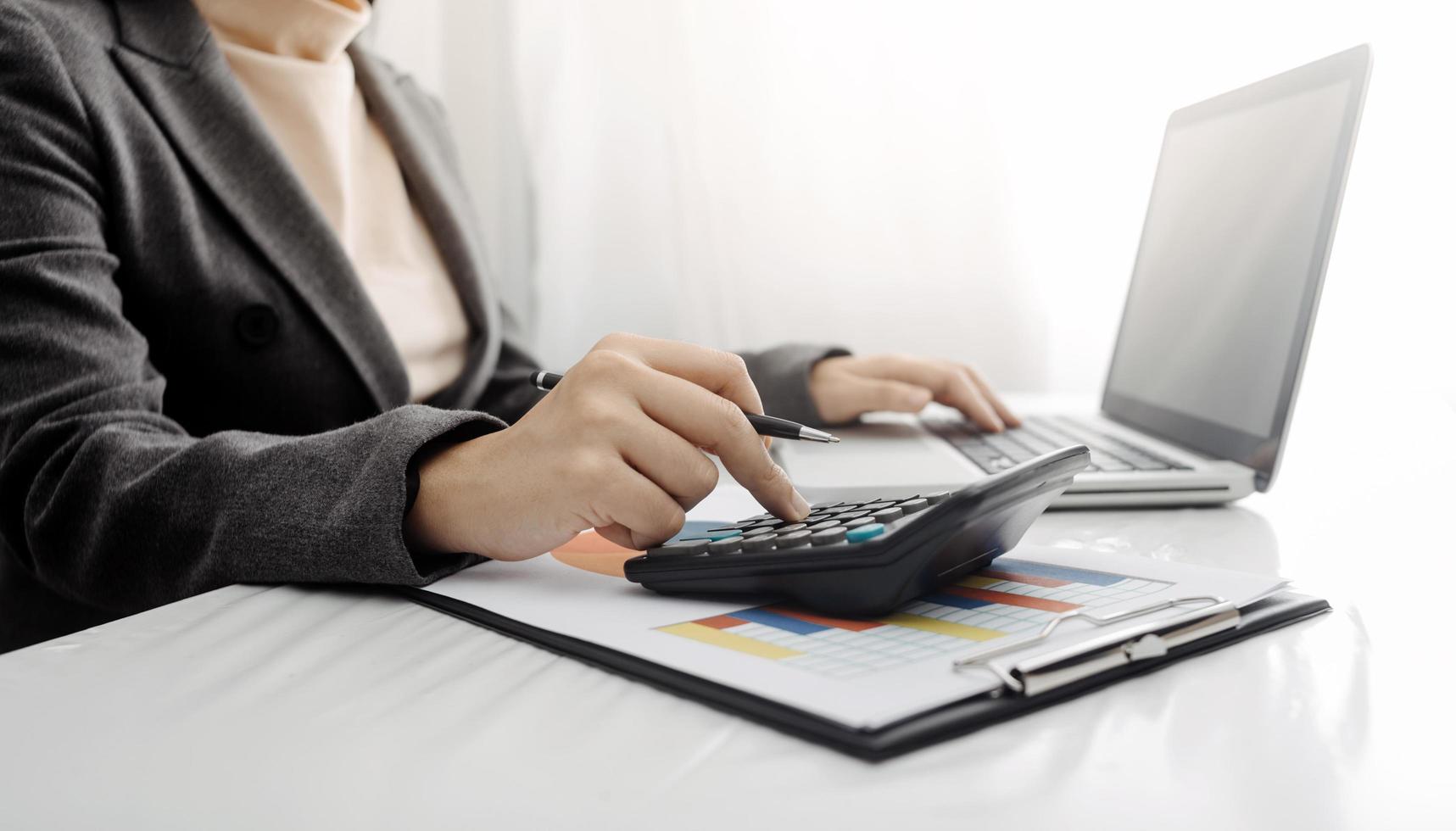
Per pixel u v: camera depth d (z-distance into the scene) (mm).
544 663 343
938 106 1537
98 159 696
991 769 254
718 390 486
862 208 1575
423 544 457
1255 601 380
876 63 1543
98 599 501
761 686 292
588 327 1646
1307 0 1368
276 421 783
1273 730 275
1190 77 1453
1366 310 1334
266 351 767
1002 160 1531
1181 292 827
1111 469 645
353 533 428
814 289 1596
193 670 344
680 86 1583
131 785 260
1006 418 898
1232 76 1429
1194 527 570
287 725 295
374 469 440
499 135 1624
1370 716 285
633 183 1617
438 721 295
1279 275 655
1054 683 293
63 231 637
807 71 1560
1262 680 313
